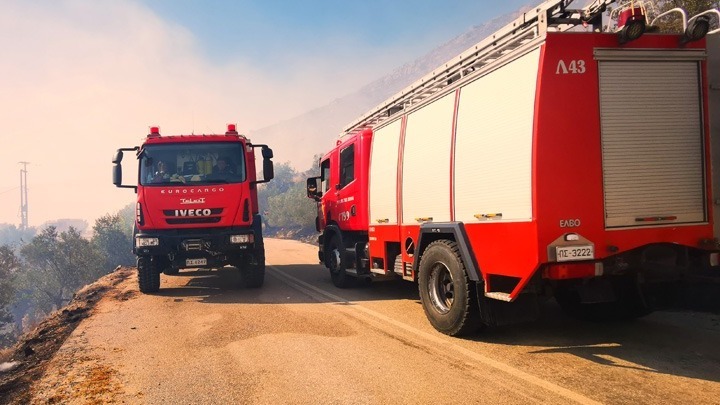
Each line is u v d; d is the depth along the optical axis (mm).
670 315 6930
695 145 5195
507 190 5266
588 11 5426
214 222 10266
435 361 5211
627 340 5828
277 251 23438
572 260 4883
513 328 6582
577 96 4945
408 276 7562
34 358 6238
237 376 4949
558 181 4867
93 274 62312
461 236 5926
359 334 6430
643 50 5090
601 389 4312
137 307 9086
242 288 11078
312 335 6441
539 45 4953
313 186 12688
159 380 4941
